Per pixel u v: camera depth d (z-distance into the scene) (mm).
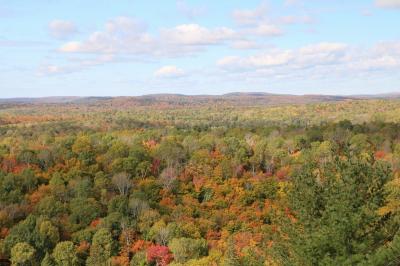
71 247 59281
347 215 15055
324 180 16797
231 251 19844
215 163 91938
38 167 89125
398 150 89000
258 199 78875
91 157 92500
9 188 77312
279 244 17016
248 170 93125
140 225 67062
